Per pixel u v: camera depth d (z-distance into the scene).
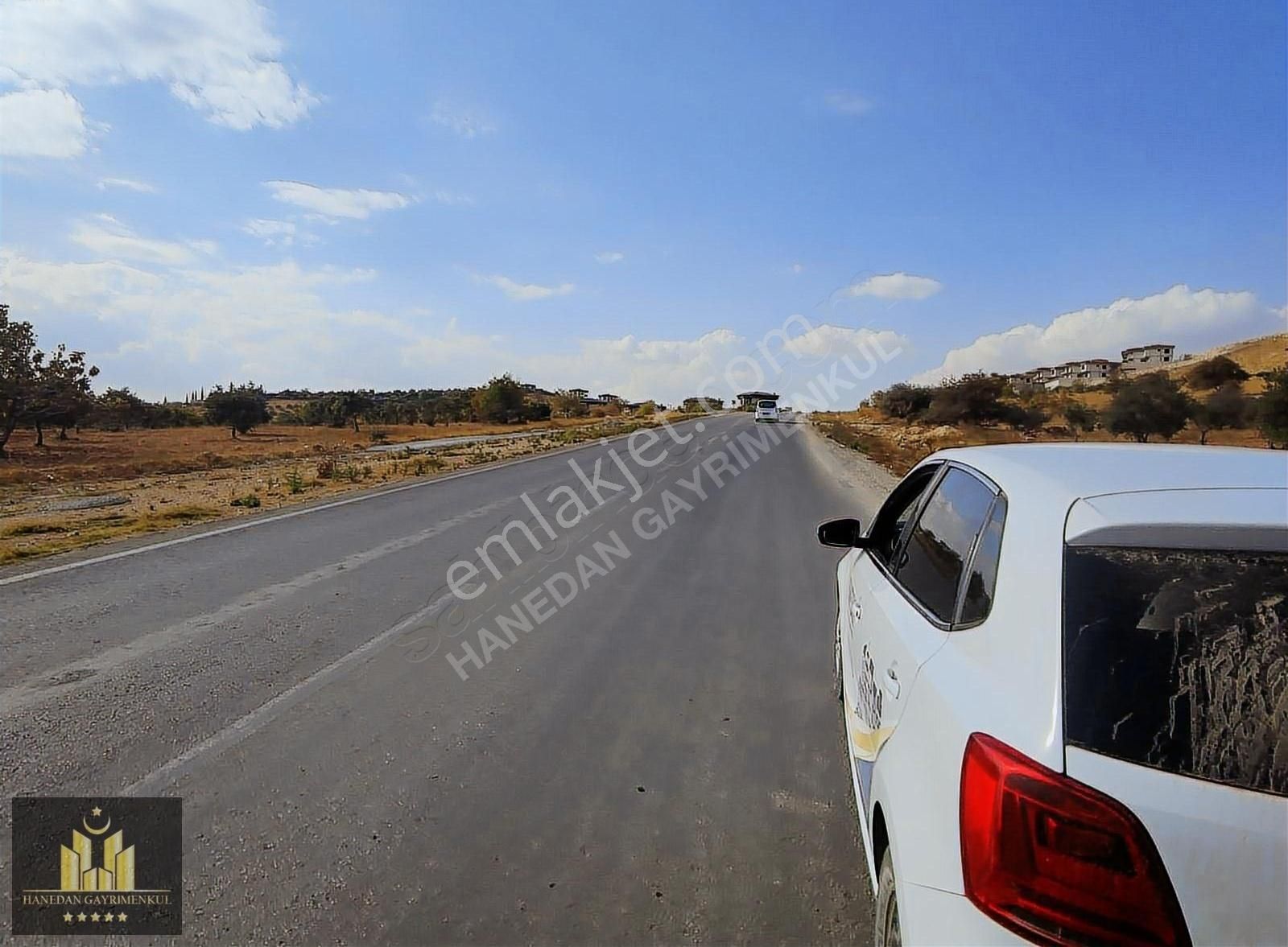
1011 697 1.75
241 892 2.79
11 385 29.42
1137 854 1.48
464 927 2.63
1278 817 1.48
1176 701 1.62
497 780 3.67
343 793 3.50
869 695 2.94
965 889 1.64
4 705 4.36
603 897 2.81
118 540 9.26
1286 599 1.75
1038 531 2.04
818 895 2.86
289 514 11.59
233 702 4.48
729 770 3.82
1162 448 2.66
